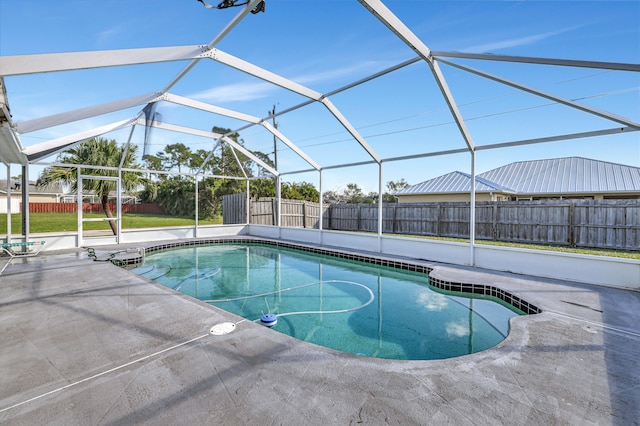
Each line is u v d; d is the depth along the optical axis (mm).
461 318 4688
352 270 7777
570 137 5250
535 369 2549
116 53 3596
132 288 4809
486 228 11219
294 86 5828
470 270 6391
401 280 6828
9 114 3682
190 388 2223
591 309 3998
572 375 2459
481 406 2062
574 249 8867
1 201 19297
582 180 13625
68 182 9938
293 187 20844
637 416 1977
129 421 1892
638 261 4816
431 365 2598
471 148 6547
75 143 7375
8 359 2654
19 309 3861
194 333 3174
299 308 5199
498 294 5109
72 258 7273
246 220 13078
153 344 2926
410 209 13078
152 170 10469
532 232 10227
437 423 1890
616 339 3117
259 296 5828
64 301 4176
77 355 2719
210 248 10617
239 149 10070
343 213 15289
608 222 8828
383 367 2547
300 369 2490
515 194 14352
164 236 11008
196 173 11516
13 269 6078
